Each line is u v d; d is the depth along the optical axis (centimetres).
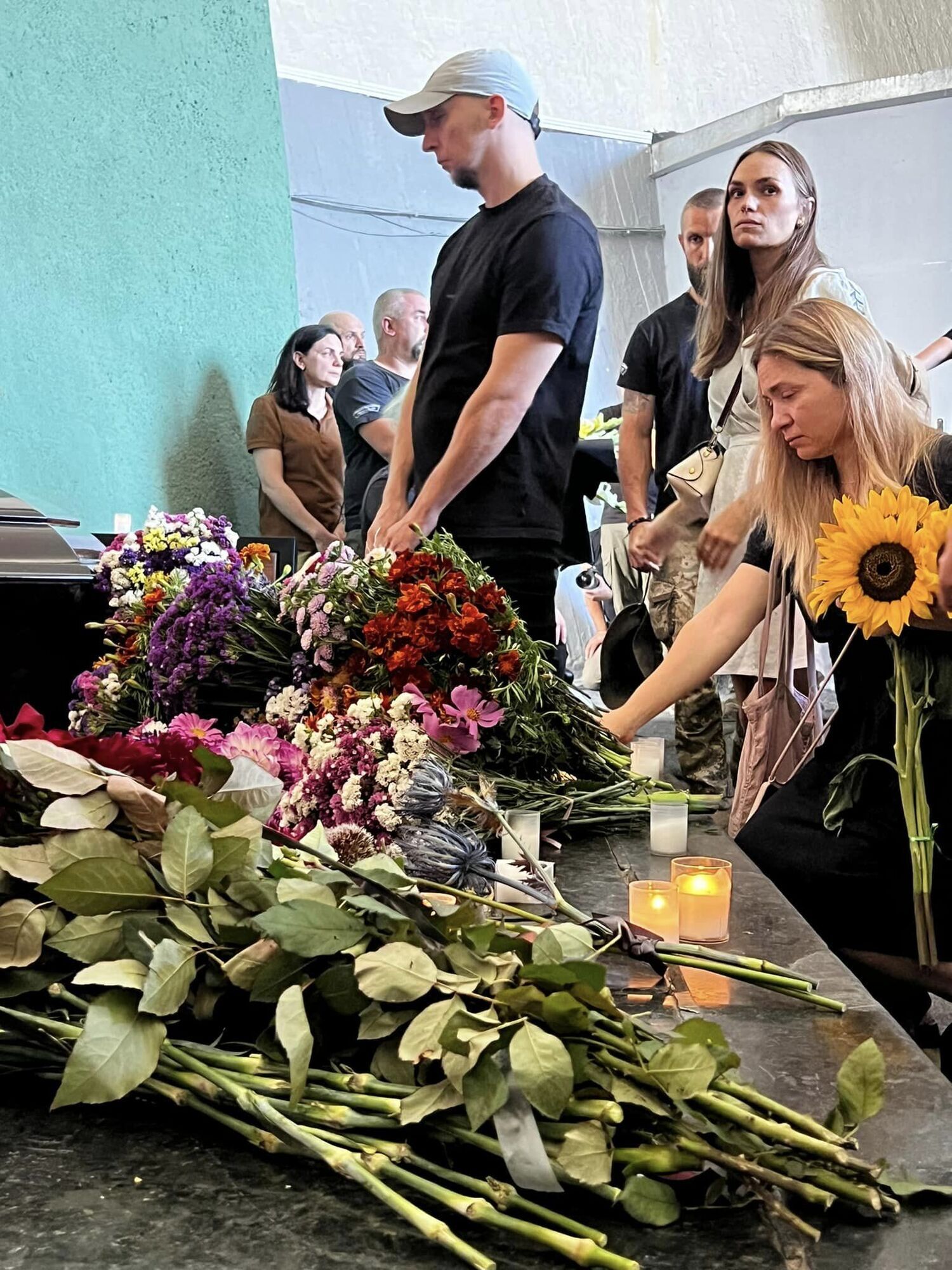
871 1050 69
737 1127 68
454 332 271
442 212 464
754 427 293
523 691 159
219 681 187
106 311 347
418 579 163
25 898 83
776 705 198
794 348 180
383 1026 71
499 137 261
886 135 406
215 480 372
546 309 255
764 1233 66
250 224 374
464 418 257
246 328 375
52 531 223
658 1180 67
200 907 79
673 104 550
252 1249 64
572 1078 65
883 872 166
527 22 505
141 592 218
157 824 85
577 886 139
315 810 138
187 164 360
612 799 169
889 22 590
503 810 152
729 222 287
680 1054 66
